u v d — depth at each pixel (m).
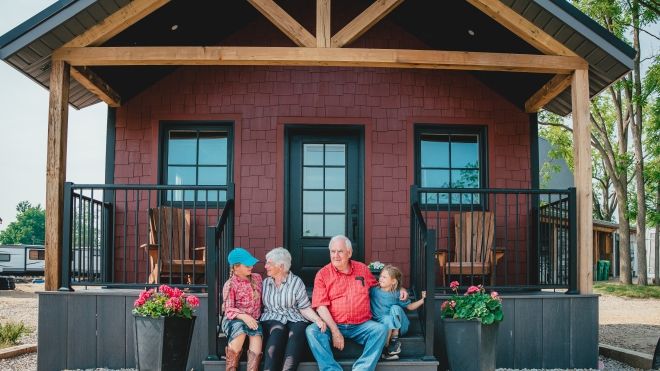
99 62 6.34
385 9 6.27
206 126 7.95
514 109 8.08
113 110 7.89
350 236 7.89
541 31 6.46
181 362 5.36
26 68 6.50
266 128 7.91
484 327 5.34
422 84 8.05
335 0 8.21
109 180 7.81
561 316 6.34
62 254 6.29
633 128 19.34
